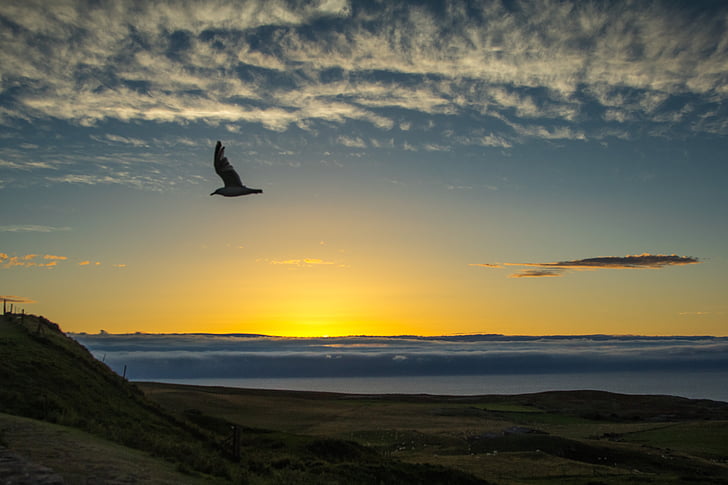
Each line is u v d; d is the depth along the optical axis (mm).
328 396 160625
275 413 102000
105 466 19359
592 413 121875
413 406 123125
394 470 38719
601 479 47500
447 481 38938
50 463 18016
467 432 79750
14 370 34531
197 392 125375
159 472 21297
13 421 24672
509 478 48062
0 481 14117
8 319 57156
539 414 119812
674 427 90000
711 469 56781
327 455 43438
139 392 46156
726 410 134750
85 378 39844
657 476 49531
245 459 34531
